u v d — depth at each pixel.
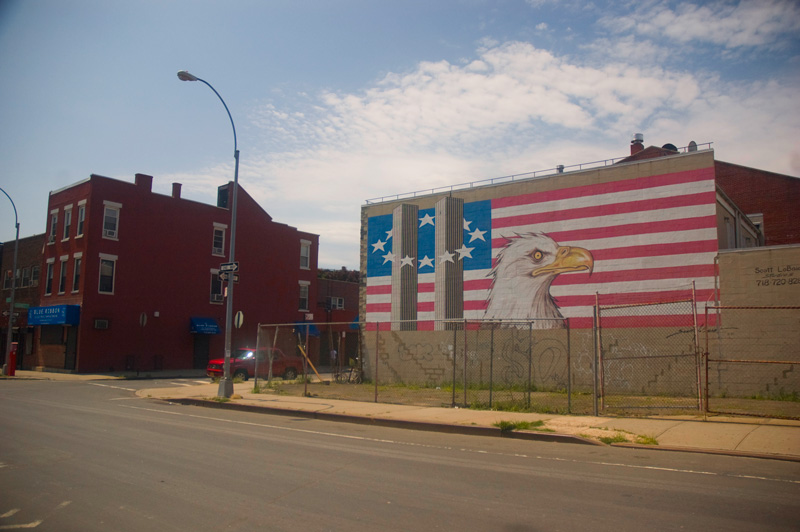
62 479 7.82
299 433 12.34
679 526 5.81
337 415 14.94
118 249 36.56
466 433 12.48
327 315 49.78
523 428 12.14
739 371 17.67
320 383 24.80
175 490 7.25
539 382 21.36
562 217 21.73
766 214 33.91
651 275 19.69
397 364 25.08
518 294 22.38
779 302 17.33
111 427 12.71
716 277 18.53
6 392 22.05
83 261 35.06
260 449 10.19
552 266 21.72
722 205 21.22
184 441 10.95
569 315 21.12
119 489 7.30
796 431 11.13
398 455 9.75
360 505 6.58
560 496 6.98
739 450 9.81
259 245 44.97
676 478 7.98
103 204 36.09
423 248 25.17
